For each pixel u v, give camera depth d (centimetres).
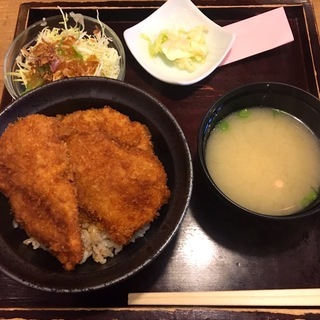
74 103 31
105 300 28
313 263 29
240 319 27
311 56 37
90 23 39
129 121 31
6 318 27
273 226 30
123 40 39
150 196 28
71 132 30
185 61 37
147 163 28
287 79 37
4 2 42
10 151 27
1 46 40
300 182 30
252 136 32
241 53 37
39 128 28
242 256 29
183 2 38
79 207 28
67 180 27
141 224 27
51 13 40
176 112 35
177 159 28
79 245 26
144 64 36
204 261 29
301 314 27
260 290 28
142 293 28
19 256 26
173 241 30
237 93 31
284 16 39
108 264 28
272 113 33
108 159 28
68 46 37
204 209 31
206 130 31
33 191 27
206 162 31
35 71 37
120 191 27
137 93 30
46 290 24
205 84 36
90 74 36
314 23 39
